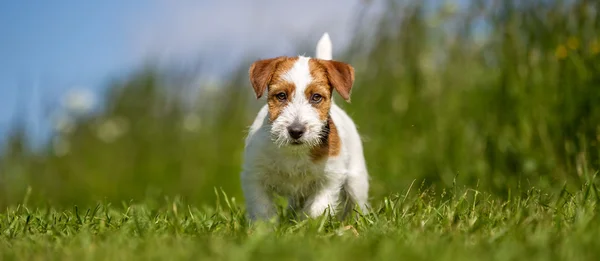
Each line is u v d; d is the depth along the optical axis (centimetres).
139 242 367
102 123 1081
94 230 429
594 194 460
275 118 474
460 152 693
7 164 973
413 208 467
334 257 314
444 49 804
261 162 489
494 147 647
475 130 703
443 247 334
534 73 650
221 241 365
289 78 476
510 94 667
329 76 482
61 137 1048
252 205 492
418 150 745
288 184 503
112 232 409
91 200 851
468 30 771
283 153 481
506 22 692
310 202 502
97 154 1030
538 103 634
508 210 441
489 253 326
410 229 395
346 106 828
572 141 586
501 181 613
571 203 447
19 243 380
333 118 514
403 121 788
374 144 790
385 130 796
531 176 594
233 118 993
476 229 394
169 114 1048
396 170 734
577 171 562
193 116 1021
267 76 484
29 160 995
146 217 462
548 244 337
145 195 855
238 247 344
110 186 947
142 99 1070
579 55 613
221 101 1015
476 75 746
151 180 943
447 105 768
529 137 626
